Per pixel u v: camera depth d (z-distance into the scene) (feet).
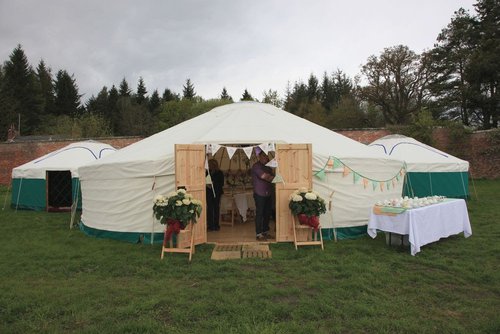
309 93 155.63
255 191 22.11
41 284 14.92
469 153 62.44
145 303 12.53
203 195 21.07
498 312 11.91
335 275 15.40
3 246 21.44
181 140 23.21
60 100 170.30
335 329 10.75
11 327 11.10
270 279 14.96
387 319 11.34
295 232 20.15
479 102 87.81
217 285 14.40
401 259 17.78
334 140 24.86
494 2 93.71
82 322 11.43
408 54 104.83
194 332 10.67
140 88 187.62
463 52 96.43
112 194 22.86
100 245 21.22
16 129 130.11
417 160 37.70
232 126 23.98
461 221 22.18
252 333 10.45
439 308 12.30
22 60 153.79
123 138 67.46
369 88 110.11
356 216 22.88
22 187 38.58
